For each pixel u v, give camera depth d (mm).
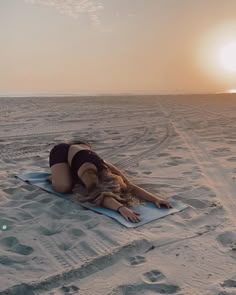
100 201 4945
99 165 5395
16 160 8133
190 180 6336
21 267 3482
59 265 3521
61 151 5781
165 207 4988
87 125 14641
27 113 19625
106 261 3594
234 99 34062
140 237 4062
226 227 4375
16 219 4613
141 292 3104
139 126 14281
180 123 15148
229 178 6445
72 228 4336
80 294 3070
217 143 10023
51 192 5594
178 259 3639
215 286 3158
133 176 6688
